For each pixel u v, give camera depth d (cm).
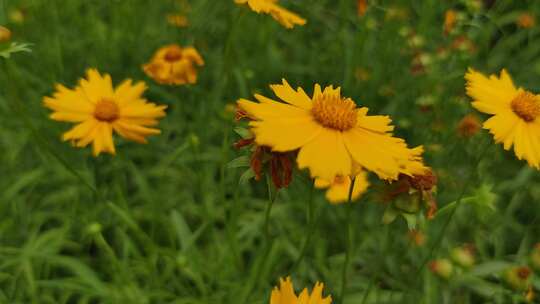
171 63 46
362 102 53
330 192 37
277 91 30
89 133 38
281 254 43
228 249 43
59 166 44
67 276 42
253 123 28
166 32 58
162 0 62
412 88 52
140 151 48
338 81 56
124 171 47
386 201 30
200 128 49
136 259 42
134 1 56
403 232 44
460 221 45
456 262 35
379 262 38
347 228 32
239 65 54
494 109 34
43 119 46
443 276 35
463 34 50
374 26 52
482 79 35
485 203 35
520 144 33
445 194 46
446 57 49
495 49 59
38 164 46
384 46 54
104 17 63
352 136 29
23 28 51
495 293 40
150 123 39
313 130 29
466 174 47
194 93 52
